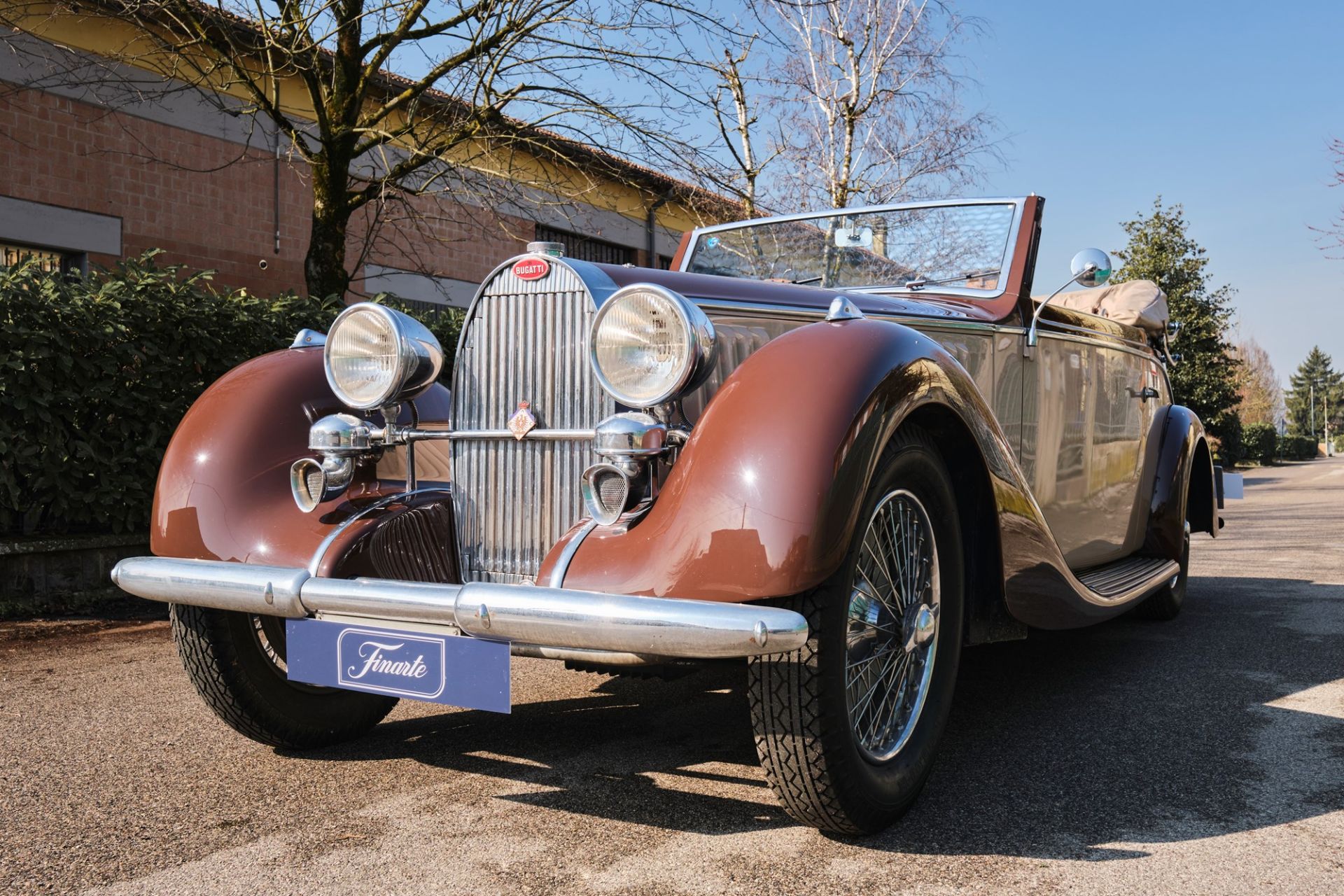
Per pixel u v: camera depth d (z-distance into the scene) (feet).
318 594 7.09
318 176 25.32
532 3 23.99
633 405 6.88
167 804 7.67
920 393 7.01
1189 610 16.55
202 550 8.01
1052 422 11.88
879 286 12.39
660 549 6.34
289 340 19.19
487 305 8.16
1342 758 8.66
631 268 8.36
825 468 6.17
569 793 7.91
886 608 7.22
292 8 22.29
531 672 12.23
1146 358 15.20
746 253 13.44
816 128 48.44
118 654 13.30
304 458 8.10
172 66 27.02
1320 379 391.24
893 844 6.86
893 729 7.32
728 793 7.89
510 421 7.89
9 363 15.20
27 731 9.67
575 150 28.86
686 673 7.35
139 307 16.96
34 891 6.16
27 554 16.21
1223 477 17.30
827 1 28.37
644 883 6.25
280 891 6.17
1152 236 75.77
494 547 8.13
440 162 29.04
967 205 12.06
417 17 24.66
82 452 16.38
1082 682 11.52
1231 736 9.31
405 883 6.28
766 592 6.04
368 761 8.75
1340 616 15.69
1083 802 7.64
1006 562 8.22
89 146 29.91
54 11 27.61
